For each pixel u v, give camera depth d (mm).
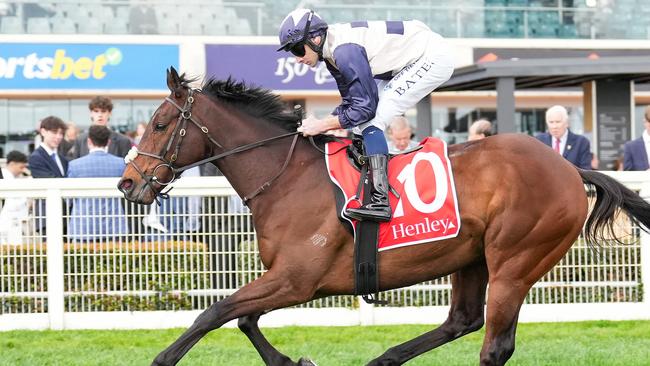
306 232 6340
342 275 6406
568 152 11383
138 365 7883
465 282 6949
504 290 6395
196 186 9695
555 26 20141
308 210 6367
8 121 19016
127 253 9781
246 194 6586
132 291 9797
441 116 21016
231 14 19062
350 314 10109
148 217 9766
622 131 15688
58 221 9695
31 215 9766
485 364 6355
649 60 13211
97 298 9797
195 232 9828
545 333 9422
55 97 18984
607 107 15641
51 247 9695
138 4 18719
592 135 15805
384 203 6281
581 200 6492
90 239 9781
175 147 6512
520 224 6348
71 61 17609
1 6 18344
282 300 6340
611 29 20281
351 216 6258
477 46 19438
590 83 15820
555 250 6480
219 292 9805
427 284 10156
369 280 6387
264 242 6449
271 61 18109
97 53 17703
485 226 6426
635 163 11812
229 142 6605
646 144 11828
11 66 17438
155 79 17891
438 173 6426
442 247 6418
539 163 6410
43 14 18484
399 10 19891
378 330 9734
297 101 19375
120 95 18797
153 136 6516
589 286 10102
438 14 19906
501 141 6508
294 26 6410
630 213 6734
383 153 6398
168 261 9805
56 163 11602
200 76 6945
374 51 6508
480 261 6758
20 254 9758
